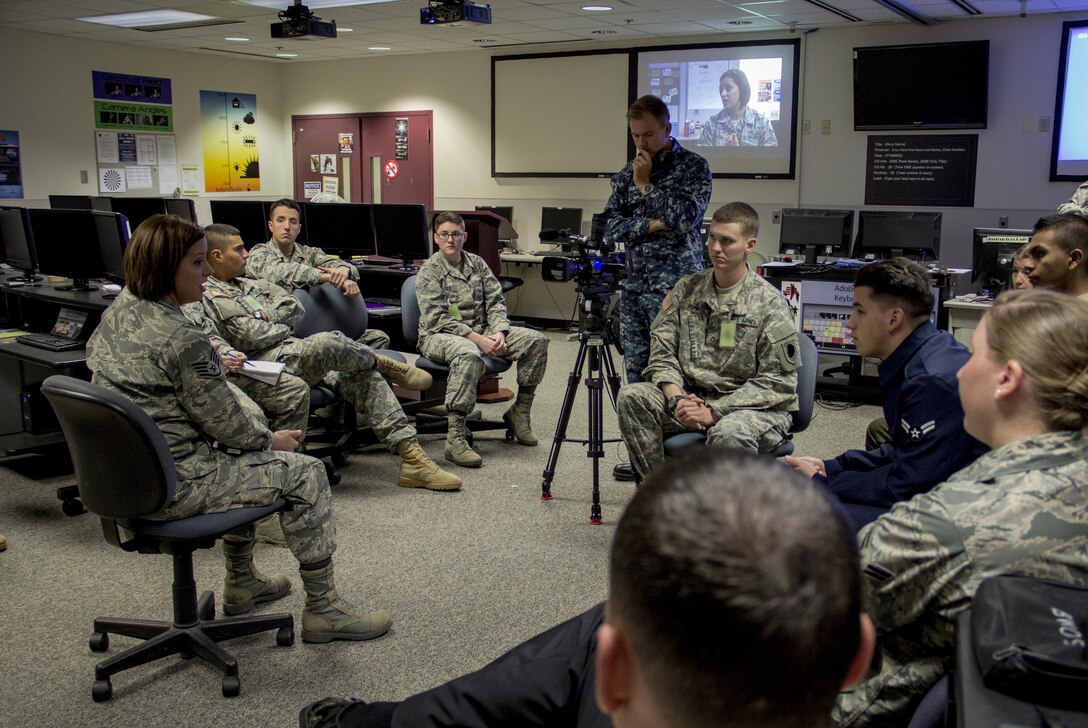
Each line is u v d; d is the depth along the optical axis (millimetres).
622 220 3752
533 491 3879
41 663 2430
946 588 1132
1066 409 1128
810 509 513
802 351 3162
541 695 1028
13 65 8453
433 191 9953
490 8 6957
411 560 3146
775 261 6457
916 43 7258
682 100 8344
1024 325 1161
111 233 4078
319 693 2318
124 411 2055
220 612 2748
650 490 539
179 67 9812
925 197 7457
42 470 4109
